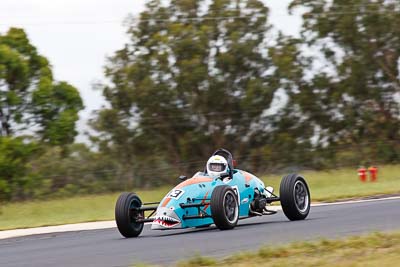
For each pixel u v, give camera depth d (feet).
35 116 538.06
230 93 632.38
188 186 179.22
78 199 436.35
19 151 493.36
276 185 429.79
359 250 125.70
